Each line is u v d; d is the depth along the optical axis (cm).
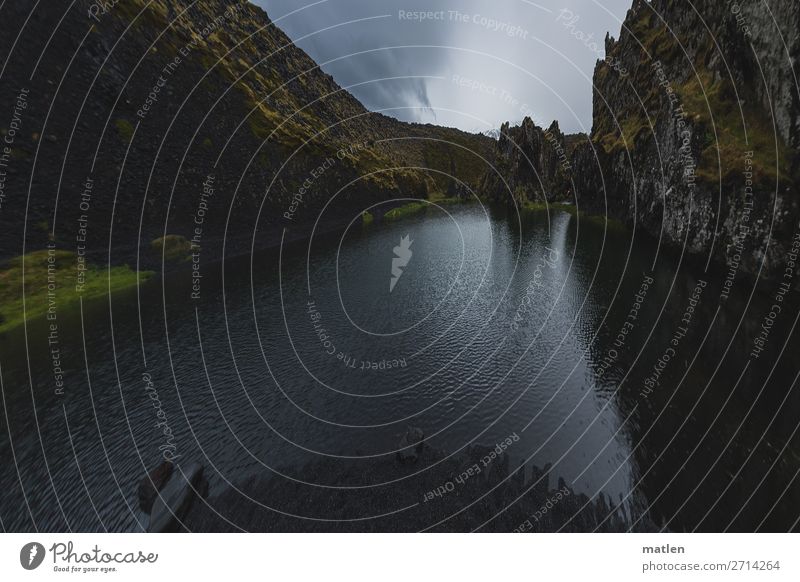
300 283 5253
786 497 1617
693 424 2145
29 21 5203
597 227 8131
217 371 3061
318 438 2261
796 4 3081
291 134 9188
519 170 14650
